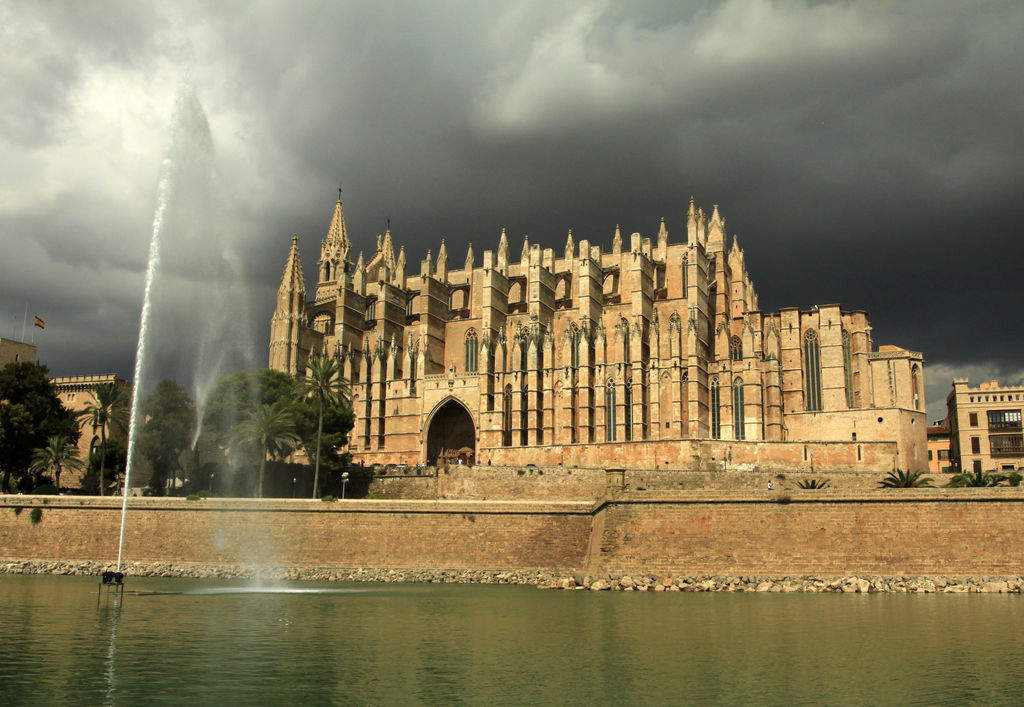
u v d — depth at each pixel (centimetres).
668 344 13862
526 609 6131
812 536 7362
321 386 11112
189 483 10800
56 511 8675
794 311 13738
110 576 6394
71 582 7581
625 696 3772
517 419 13338
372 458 13888
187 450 11181
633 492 7856
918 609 5972
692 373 12794
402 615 5866
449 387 13688
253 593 7044
